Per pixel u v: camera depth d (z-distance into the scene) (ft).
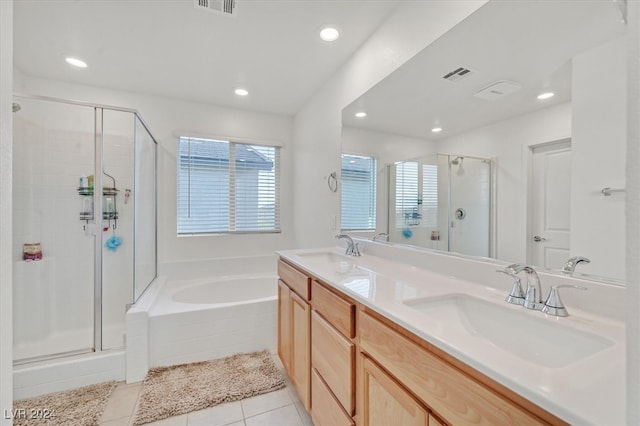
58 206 7.91
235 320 7.43
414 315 2.69
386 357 2.91
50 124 7.93
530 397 1.58
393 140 5.69
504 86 3.67
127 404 5.47
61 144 8.02
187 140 9.98
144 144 8.36
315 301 4.68
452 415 2.13
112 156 8.65
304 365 5.04
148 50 6.76
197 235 10.07
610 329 2.40
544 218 3.27
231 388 5.92
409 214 5.36
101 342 7.07
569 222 3.03
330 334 4.06
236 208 10.71
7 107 1.61
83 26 5.87
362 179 6.70
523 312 2.82
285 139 11.39
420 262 5.00
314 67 7.55
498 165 3.78
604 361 1.87
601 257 2.76
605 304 2.67
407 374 2.61
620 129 2.66
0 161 1.55
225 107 10.41
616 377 1.68
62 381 5.83
